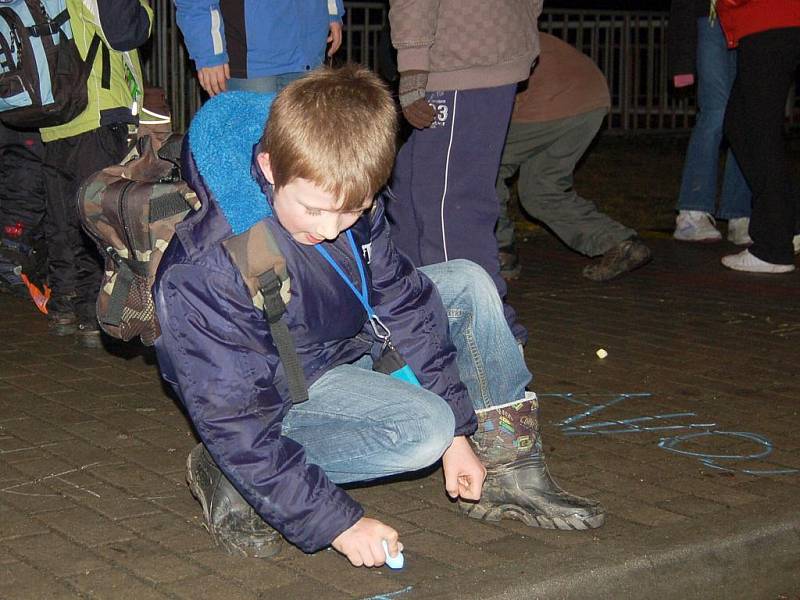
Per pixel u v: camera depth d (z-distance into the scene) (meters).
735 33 7.39
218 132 2.94
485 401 3.68
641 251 7.40
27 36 5.15
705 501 3.91
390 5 5.14
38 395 4.92
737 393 5.15
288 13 5.59
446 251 5.36
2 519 3.63
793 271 7.76
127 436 4.45
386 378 3.31
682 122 15.18
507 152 7.25
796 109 15.34
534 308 6.75
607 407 4.92
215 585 3.24
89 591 3.18
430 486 4.03
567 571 3.34
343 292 3.15
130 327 3.17
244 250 2.94
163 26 9.86
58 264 5.84
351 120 2.76
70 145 5.43
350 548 3.06
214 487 3.47
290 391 3.07
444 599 3.18
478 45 5.17
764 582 3.63
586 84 7.13
